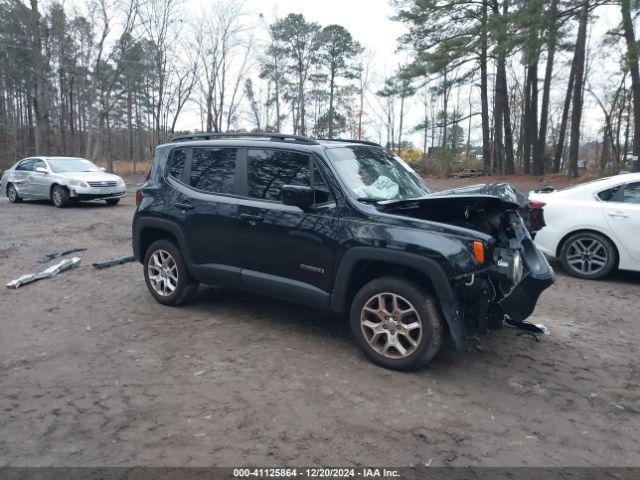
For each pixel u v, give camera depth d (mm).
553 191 8156
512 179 29078
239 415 3572
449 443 3299
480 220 4625
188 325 5309
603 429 3533
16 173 16875
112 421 3486
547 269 4371
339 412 3633
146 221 5844
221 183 5348
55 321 5438
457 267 3895
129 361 4434
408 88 27062
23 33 34406
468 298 4105
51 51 34656
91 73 38875
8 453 3131
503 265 4188
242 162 5230
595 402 3900
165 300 5867
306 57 48562
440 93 27922
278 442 3264
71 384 4012
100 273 7523
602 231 7328
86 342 4852
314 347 4770
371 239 4250
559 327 5531
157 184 5859
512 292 4094
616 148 35625
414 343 4176
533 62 18938
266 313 5703
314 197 4605
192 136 5914
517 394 3980
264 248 4922
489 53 21000
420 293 4117
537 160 29141
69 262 7793
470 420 3580
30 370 4254
